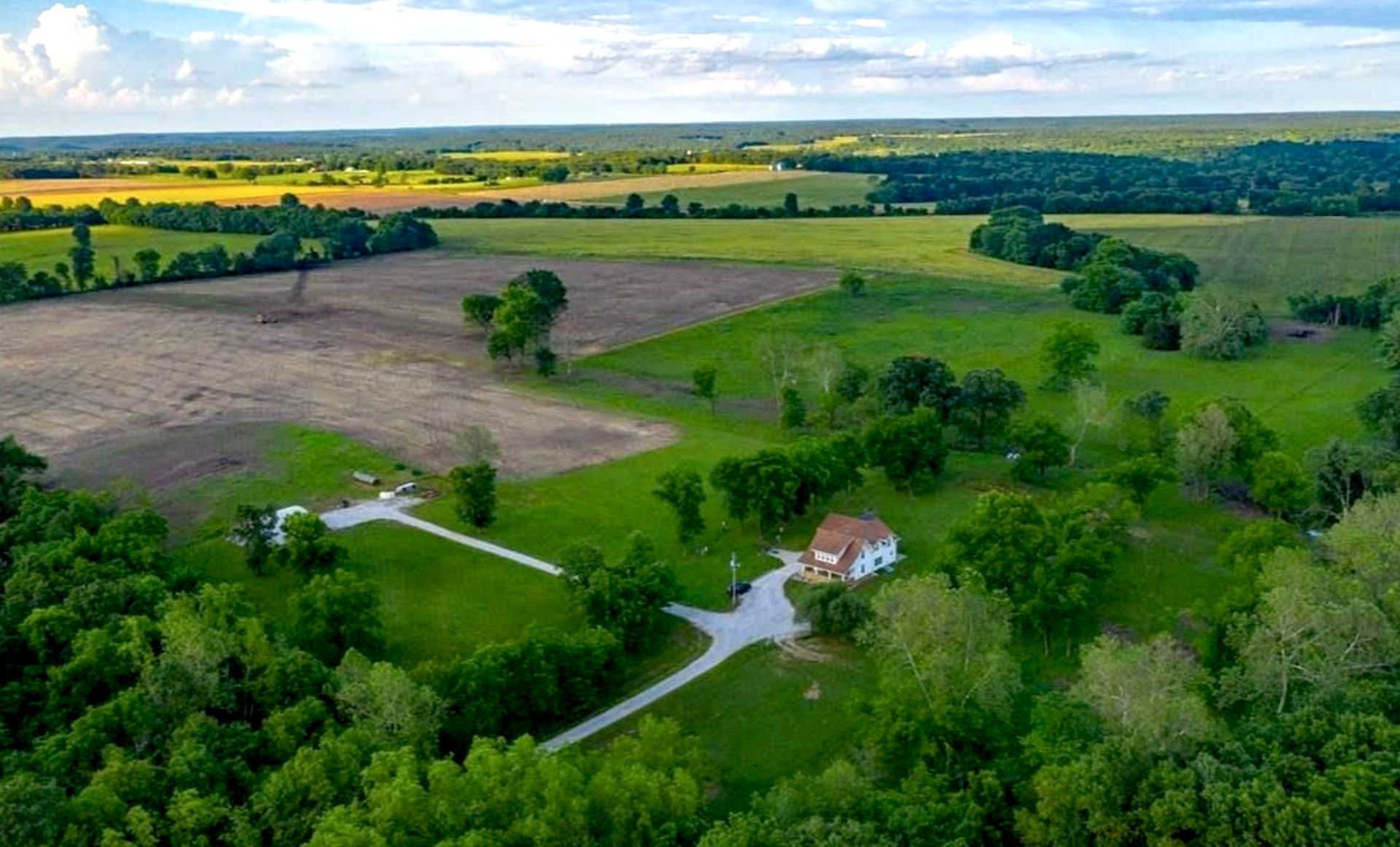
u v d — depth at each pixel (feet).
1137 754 169.78
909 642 205.05
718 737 221.87
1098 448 393.50
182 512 338.54
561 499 347.97
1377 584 221.25
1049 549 262.67
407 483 362.74
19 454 332.39
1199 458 331.98
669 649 257.75
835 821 158.30
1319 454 321.93
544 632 234.99
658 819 161.17
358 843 146.20
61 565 252.42
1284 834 149.89
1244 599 230.07
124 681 210.79
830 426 408.67
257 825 161.68
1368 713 179.01
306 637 239.30
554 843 149.89
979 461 380.99
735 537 319.27
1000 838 167.53
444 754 204.13
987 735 190.90
